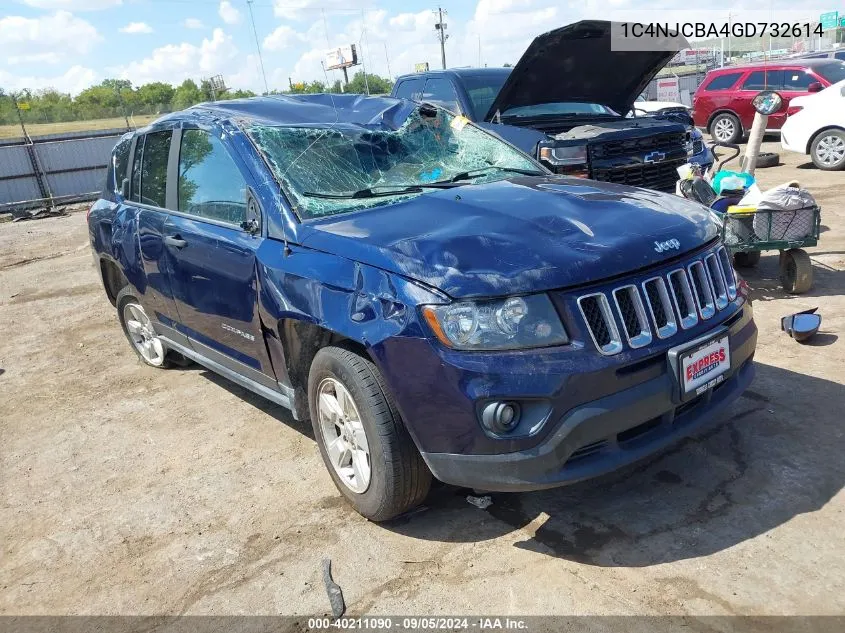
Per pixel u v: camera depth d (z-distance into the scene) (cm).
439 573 268
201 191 380
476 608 246
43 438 434
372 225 294
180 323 423
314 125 375
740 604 234
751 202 529
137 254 442
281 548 295
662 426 267
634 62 707
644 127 653
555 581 255
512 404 242
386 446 272
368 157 365
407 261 260
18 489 373
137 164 462
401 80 829
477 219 288
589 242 265
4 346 644
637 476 316
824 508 278
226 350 381
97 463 393
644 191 337
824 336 446
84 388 513
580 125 720
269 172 333
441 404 249
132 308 515
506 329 243
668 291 265
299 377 333
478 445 247
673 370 257
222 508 332
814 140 1107
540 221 282
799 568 247
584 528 284
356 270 273
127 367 551
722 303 290
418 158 379
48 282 910
